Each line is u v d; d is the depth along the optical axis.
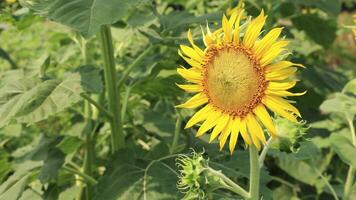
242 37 0.84
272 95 0.81
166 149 1.20
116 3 0.94
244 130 0.82
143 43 1.65
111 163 1.16
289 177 1.58
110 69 1.21
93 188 1.27
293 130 0.84
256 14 1.51
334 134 1.12
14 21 1.35
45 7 0.97
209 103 0.85
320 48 2.03
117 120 1.23
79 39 1.45
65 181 1.28
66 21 0.93
